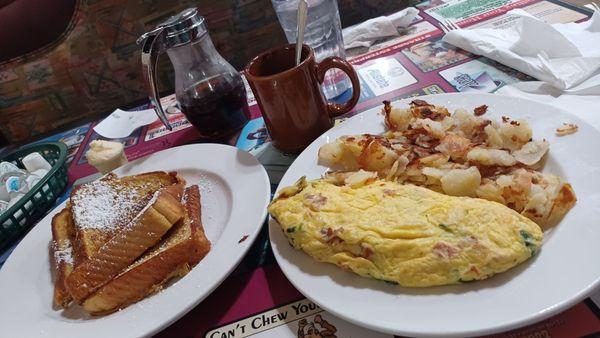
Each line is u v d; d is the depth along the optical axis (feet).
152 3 5.42
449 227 1.53
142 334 1.70
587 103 2.27
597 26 2.77
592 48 2.60
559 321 1.43
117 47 5.61
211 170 2.66
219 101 2.99
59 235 2.49
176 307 1.76
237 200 2.32
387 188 1.81
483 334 1.30
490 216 1.54
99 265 2.02
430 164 2.02
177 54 3.00
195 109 2.98
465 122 2.19
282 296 1.83
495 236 1.47
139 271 1.94
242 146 2.98
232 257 1.91
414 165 2.03
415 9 3.93
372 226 1.61
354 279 1.60
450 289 1.46
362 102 3.04
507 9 3.55
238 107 3.12
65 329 1.90
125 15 5.44
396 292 1.51
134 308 1.89
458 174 1.83
